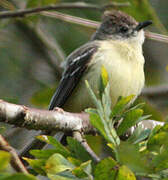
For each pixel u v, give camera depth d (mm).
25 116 6723
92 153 6023
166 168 5680
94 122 5867
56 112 7266
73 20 11570
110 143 5793
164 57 13906
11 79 12703
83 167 5578
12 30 13164
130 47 10680
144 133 6301
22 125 6824
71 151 6031
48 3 11203
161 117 10984
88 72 10320
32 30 13133
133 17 11875
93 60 10281
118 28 11500
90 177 5609
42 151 6008
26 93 12664
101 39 11609
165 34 11648
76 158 5980
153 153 5938
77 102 10461
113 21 11656
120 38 11312
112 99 9938
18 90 12648
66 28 13289
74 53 11117
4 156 4082
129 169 5355
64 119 7281
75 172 5602
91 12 12766
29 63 13156
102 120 5848
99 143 8953
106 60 10094
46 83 13070
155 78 13727
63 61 12703
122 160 5488
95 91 10141
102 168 5504
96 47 10445
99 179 5523
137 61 10484
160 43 13836
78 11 12758
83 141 7062
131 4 11555
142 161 5586
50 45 13141
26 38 13242
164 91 13055
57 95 10688
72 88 10461
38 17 12016
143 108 11062
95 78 10117
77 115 7543
